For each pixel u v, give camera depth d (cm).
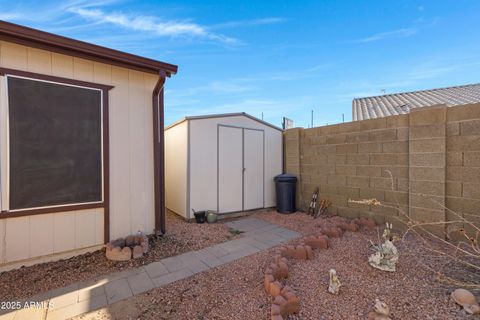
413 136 392
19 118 290
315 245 334
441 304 205
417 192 387
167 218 533
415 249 323
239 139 574
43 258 306
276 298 201
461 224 341
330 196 538
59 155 314
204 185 521
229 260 315
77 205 327
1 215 280
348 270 270
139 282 259
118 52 329
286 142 650
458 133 345
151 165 395
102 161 346
